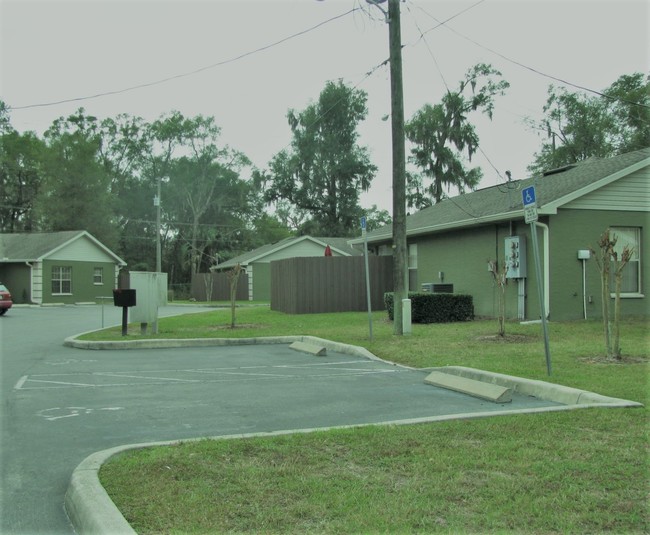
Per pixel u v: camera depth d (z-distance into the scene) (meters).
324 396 7.83
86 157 51.22
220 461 4.84
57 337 16.31
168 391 8.30
